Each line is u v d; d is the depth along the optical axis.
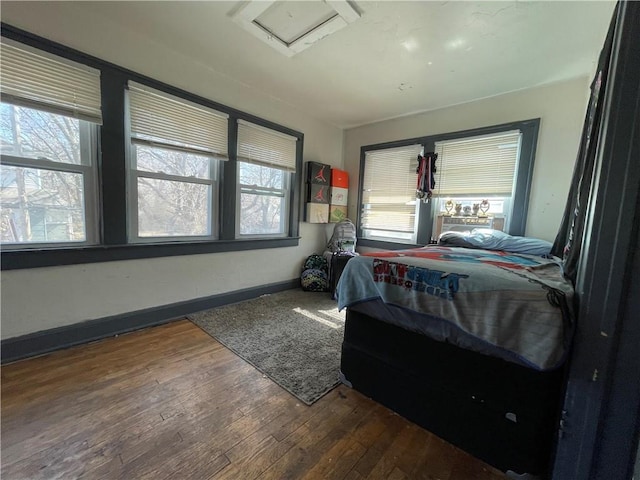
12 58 1.56
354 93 2.82
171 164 2.35
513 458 1.06
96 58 1.84
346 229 3.71
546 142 2.50
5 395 1.40
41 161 1.73
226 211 2.72
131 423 1.25
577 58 2.07
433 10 1.65
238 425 1.28
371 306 1.46
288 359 1.85
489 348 1.08
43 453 1.08
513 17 1.69
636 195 0.70
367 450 1.17
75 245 1.90
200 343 2.03
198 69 2.37
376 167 3.69
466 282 1.15
